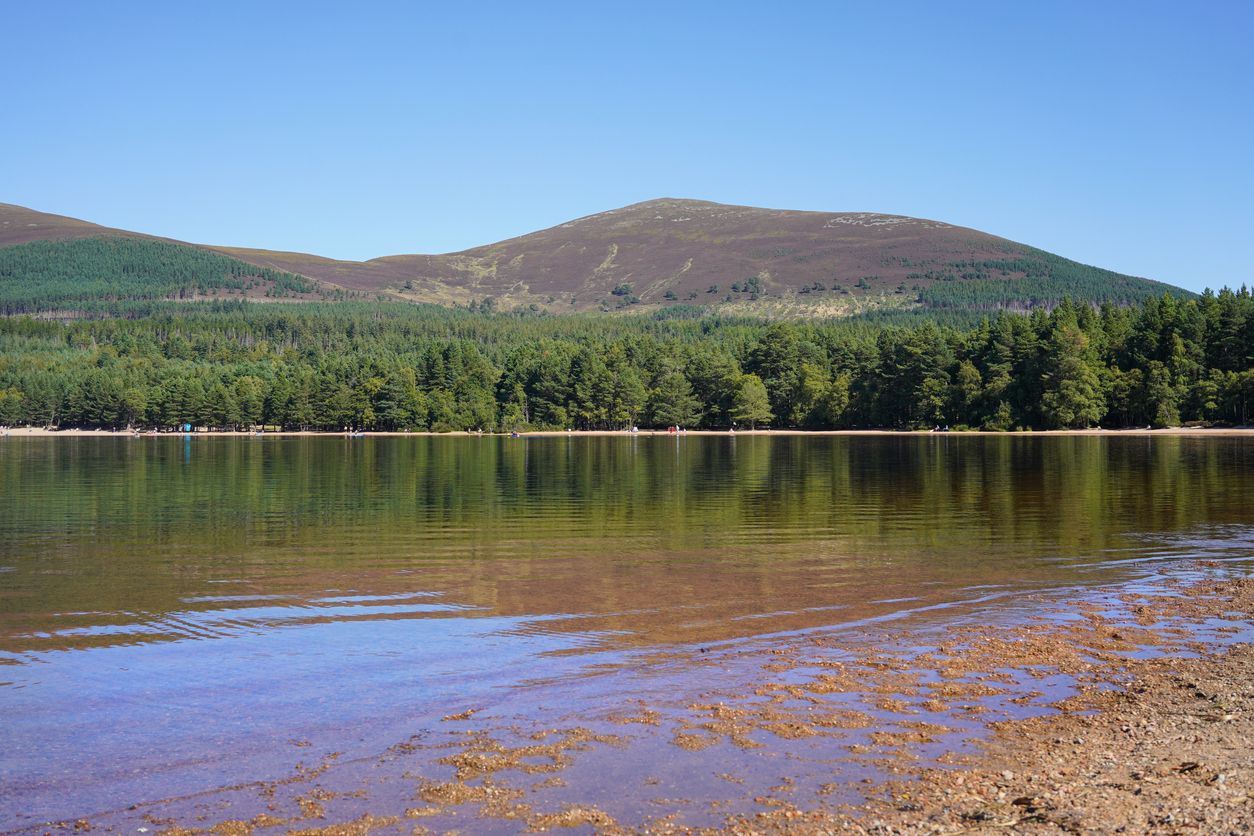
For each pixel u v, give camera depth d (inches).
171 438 7765.8
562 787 509.4
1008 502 1899.6
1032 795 494.9
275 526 1619.1
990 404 6673.2
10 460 3976.4
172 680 713.0
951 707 637.9
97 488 2439.7
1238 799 483.2
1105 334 6963.6
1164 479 2422.5
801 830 457.1
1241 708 631.8
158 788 517.0
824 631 844.0
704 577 1109.1
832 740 576.4
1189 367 6200.8
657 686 684.7
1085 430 6314.0
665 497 2106.3
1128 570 1130.7
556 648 792.9
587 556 1272.1
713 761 543.5
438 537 1470.2
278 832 462.9
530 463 3624.5
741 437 7076.8
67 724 618.2
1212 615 898.7
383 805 490.3
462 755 556.1
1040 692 669.9
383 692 677.3
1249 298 6579.7
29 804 498.0
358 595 1018.7
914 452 4163.4
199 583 1094.4
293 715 630.5
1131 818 464.4
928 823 463.8
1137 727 598.9
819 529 1523.1
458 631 853.8
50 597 1016.2
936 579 1083.9
